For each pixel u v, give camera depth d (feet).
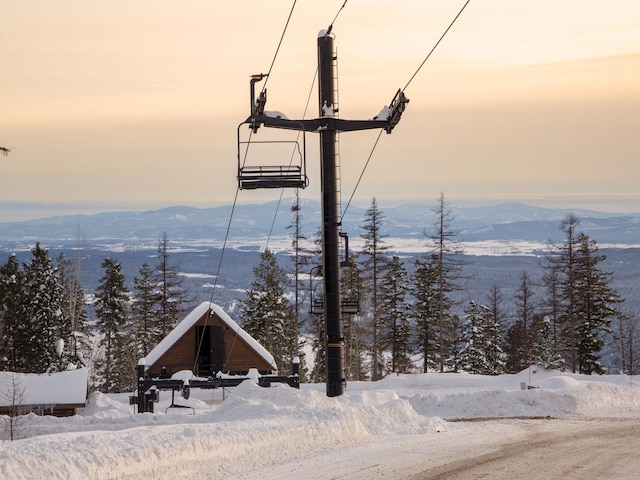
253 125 108.37
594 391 117.50
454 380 185.26
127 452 61.16
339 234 109.81
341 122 107.45
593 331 280.31
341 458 71.56
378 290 298.35
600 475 63.82
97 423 112.37
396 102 104.42
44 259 301.02
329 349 110.32
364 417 92.53
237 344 214.48
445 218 301.02
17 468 54.24
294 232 310.45
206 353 217.77
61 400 169.48
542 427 96.78
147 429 70.59
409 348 320.70
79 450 59.47
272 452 72.08
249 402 94.68
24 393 169.07
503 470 65.98
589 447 78.89
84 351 334.65
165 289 321.73
